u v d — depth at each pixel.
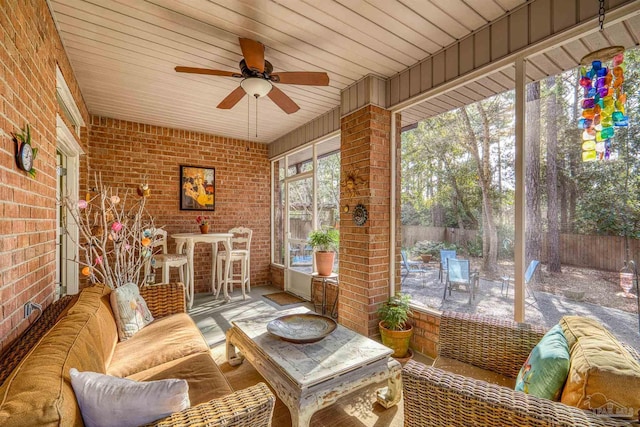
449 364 1.71
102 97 3.38
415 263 2.89
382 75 2.96
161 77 2.91
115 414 0.89
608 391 0.91
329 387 1.59
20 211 1.40
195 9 1.98
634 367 0.96
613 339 1.20
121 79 2.95
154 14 2.03
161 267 4.16
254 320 2.29
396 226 3.08
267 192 5.39
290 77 2.24
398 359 2.57
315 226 4.25
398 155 3.06
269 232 5.42
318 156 4.23
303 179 4.55
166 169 4.46
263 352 1.80
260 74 2.21
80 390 0.92
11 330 1.29
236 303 4.16
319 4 1.95
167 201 4.46
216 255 4.43
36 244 1.62
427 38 2.37
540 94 2.03
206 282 4.77
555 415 0.91
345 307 3.17
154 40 2.33
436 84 2.58
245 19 2.09
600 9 1.68
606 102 1.46
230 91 3.22
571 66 1.90
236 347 2.34
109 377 0.98
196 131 4.70
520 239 2.10
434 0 1.95
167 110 3.79
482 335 1.69
